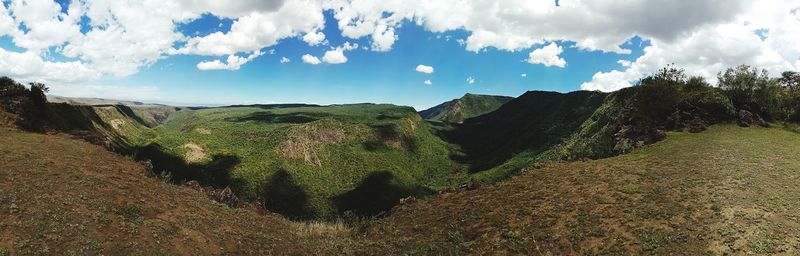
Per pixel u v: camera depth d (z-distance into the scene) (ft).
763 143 133.80
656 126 165.68
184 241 72.84
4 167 83.92
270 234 92.12
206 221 86.58
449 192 129.08
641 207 85.71
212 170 536.01
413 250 86.43
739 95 188.44
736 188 88.58
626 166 118.11
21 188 74.74
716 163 109.19
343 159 654.12
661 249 69.00
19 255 56.65
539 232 84.28
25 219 64.80
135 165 122.42
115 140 442.50
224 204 106.83
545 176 121.90
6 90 144.66
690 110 171.63
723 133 152.25
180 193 103.35
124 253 63.36
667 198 88.28
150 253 64.85
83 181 86.22
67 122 186.09
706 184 93.25
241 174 533.55
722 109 172.76
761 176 95.66
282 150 618.44
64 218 67.67
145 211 81.51
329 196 538.06
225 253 74.13
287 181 545.03
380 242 92.89
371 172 628.69
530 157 581.12
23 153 96.68
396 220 109.60
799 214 73.51
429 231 96.89
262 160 581.12
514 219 92.73
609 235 77.61
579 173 118.01
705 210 79.66
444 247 86.12
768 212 75.36
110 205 78.18
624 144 153.38
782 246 63.21
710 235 70.08
